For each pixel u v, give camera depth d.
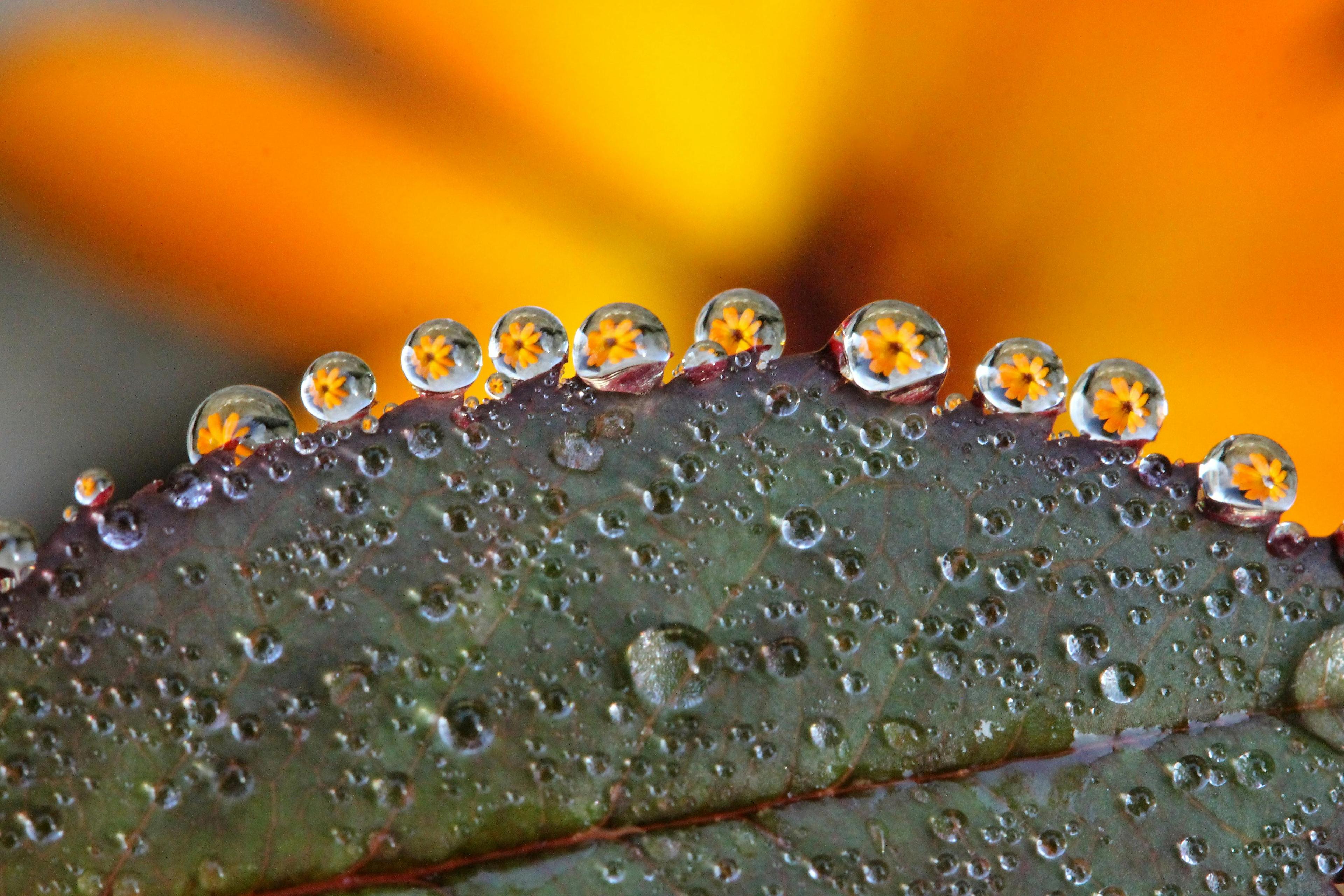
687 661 0.10
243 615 0.10
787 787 0.10
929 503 0.10
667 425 0.10
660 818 0.10
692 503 0.10
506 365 0.10
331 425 0.10
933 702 0.10
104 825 0.10
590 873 0.10
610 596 0.10
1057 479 0.10
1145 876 0.10
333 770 0.10
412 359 0.10
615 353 0.10
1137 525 0.10
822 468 0.10
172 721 0.10
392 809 0.10
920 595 0.10
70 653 0.10
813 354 0.10
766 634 0.10
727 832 0.10
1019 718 0.10
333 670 0.10
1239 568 0.10
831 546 0.10
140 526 0.10
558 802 0.10
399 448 0.10
